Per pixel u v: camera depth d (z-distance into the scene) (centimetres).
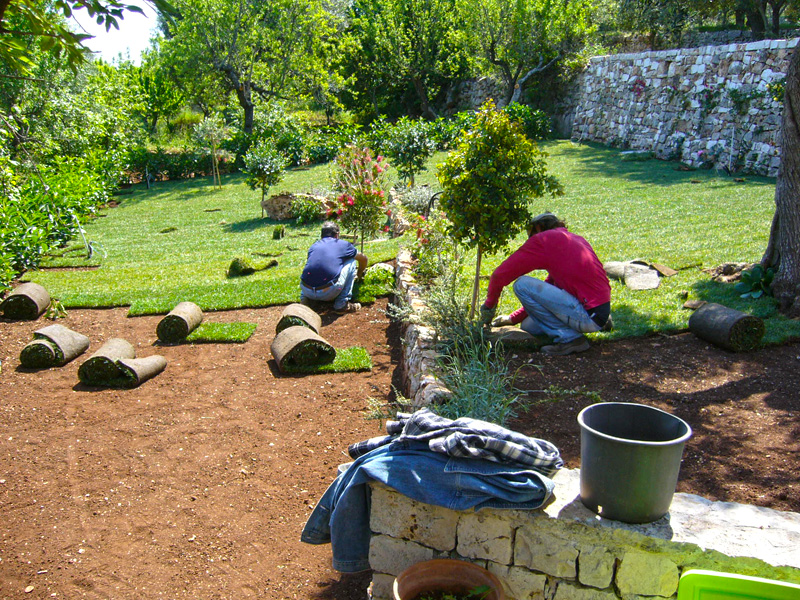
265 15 3259
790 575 237
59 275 1153
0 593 340
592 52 3055
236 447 491
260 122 3147
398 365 632
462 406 394
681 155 2011
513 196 536
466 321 535
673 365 516
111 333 788
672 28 3130
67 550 375
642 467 246
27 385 630
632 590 262
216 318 823
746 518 265
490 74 3281
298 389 591
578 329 535
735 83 1797
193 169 2939
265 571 354
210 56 3095
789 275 619
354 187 1029
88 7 382
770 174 1650
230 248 1404
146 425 534
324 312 822
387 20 3609
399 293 680
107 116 2403
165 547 376
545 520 268
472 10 2989
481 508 272
